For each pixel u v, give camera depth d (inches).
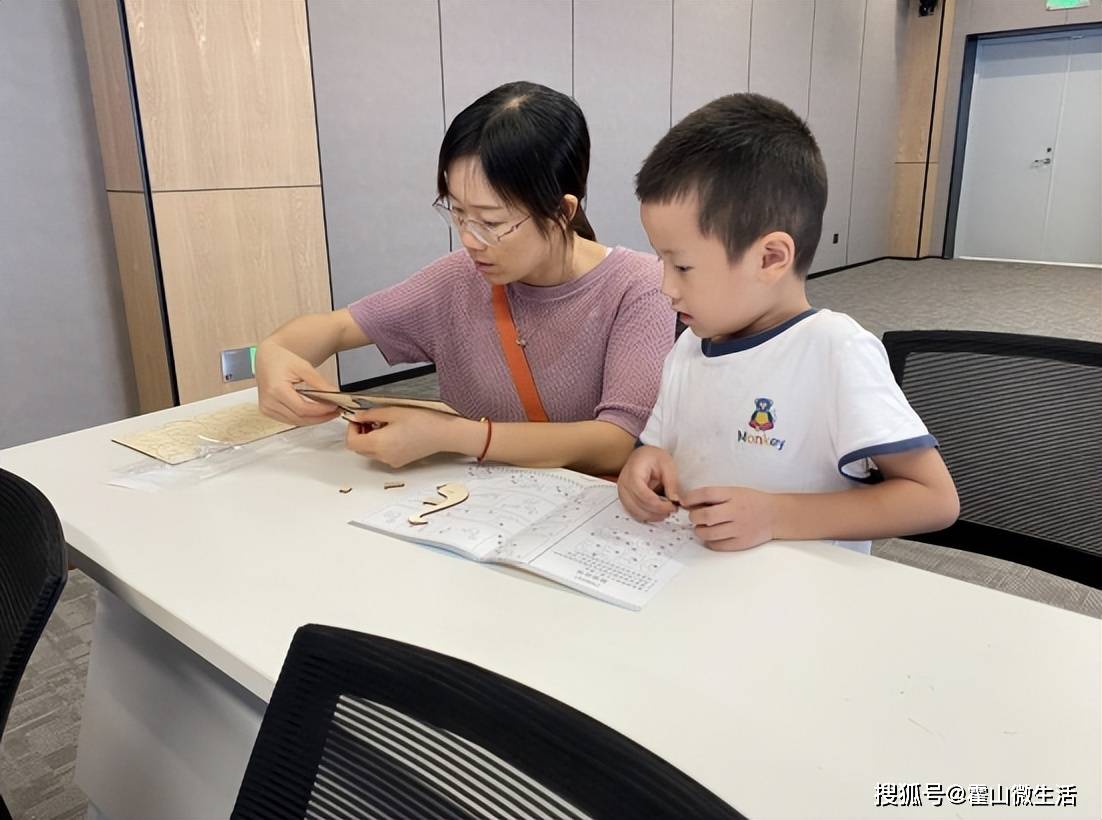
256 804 18.3
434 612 28.9
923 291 250.4
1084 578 39.6
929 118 312.5
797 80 257.9
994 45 298.7
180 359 111.9
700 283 33.7
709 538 32.3
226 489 40.3
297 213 119.6
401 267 157.9
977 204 316.5
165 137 105.1
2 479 30.8
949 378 42.2
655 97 205.0
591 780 14.5
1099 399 38.4
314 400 44.7
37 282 111.8
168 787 39.9
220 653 27.3
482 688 16.3
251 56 110.7
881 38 294.7
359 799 17.1
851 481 35.9
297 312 122.5
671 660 25.8
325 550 33.8
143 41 101.3
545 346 49.0
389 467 42.9
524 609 29.0
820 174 33.7
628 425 44.9
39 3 105.7
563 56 178.4
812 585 30.0
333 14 136.8
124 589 31.6
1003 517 41.4
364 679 17.6
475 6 158.2
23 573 26.3
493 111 40.1
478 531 34.4
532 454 42.8
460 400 53.6
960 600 28.9
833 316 35.4
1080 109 286.4
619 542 33.2
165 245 108.0
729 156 31.4
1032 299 232.7
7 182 107.2
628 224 205.3
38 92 107.8
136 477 41.9
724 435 37.9
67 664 73.6
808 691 24.2
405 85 150.2
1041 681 24.5
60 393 116.5
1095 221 292.5
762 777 21.0
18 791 58.7
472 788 15.7
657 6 199.0
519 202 40.4
